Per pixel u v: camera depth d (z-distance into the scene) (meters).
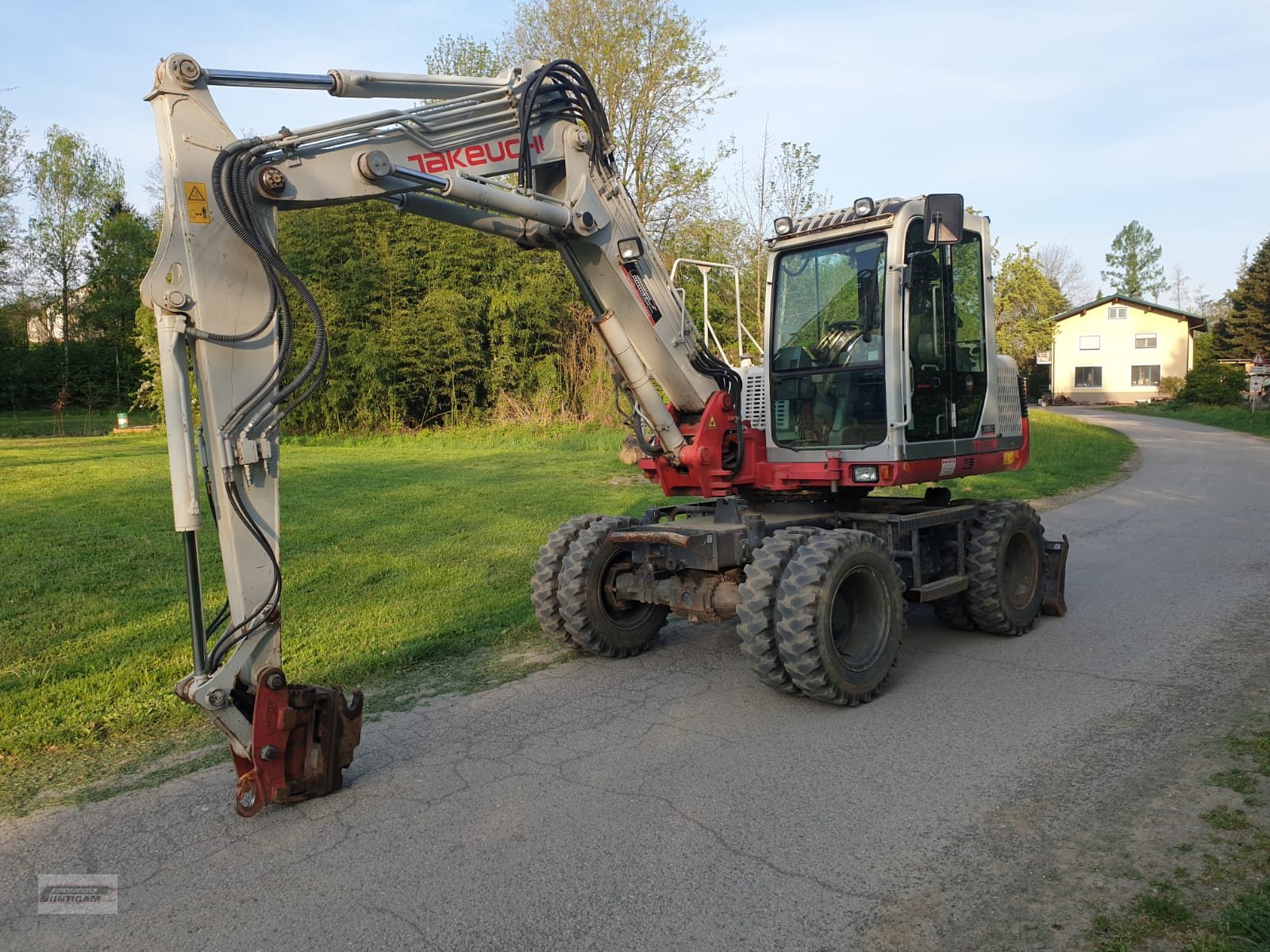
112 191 51.66
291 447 24.11
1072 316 58.44
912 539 5.97
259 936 3.12
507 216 5.37
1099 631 6.66
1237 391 44.66
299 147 4.15
